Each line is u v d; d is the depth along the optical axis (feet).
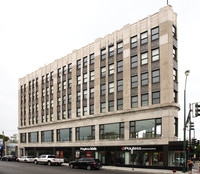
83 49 157.99
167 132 104.63
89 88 148.87
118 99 130.31
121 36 132.87
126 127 122.42
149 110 113.39
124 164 120.16
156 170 100.58
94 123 141.49
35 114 200.64
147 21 120.47
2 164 136.87
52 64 186.29
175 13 117.91
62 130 168.55
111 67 136.56
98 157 136.46
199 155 282.56
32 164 138.82
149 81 115.44
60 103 172.96
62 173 87.45
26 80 219.61
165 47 110.63
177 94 111.96
